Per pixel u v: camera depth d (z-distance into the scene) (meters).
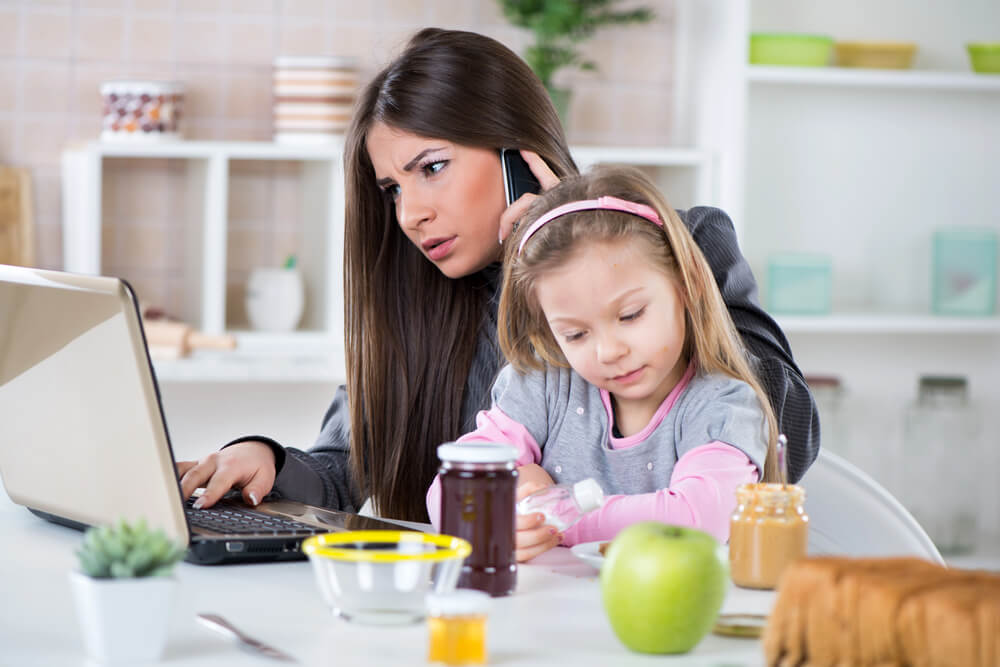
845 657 0.72
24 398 1.16
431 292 1.60
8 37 2.81
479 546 0.93
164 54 2.88
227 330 2.75
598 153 2.74
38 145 2.84
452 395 1.58
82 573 0.76
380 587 0.83
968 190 3.11
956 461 2.98
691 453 1.14
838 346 3.08
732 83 2.75
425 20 2.98
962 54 3.08
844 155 3.05
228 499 1.28
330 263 2.66
